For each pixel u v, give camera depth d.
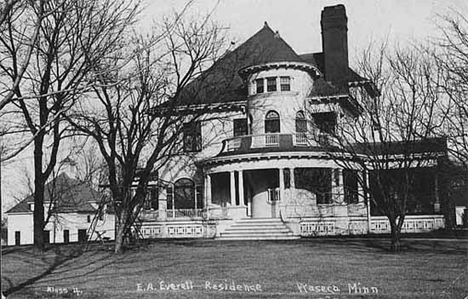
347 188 34.94
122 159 30.05
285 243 29.67
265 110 39.56
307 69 39.72
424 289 13.98
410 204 36.16
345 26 40.66
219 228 36.47
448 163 26.33
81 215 63.72
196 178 40.94
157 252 25.94
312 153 35.81
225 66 40.81
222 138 41.06
